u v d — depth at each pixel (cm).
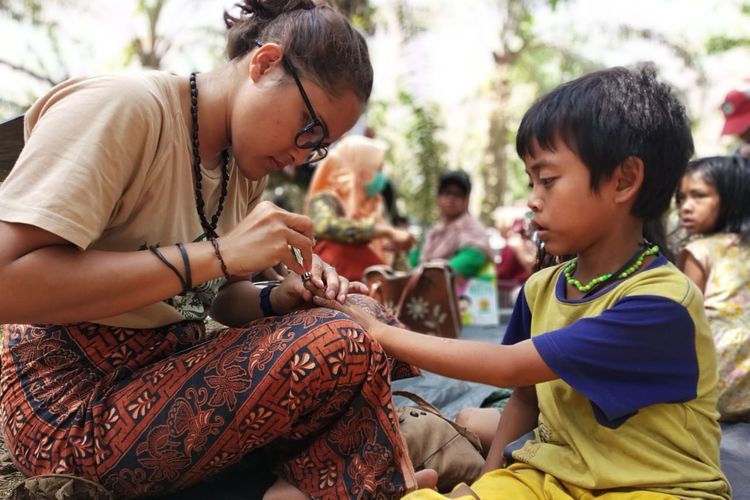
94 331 135
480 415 182
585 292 137
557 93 133
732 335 218
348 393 129
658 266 131
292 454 142
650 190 129
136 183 127
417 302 333
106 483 127
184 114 138
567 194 128
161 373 129
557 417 137
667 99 133
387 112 1045
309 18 134
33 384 134
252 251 124
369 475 128
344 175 393
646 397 123
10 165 166
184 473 129
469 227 424
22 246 112
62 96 124
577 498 127
